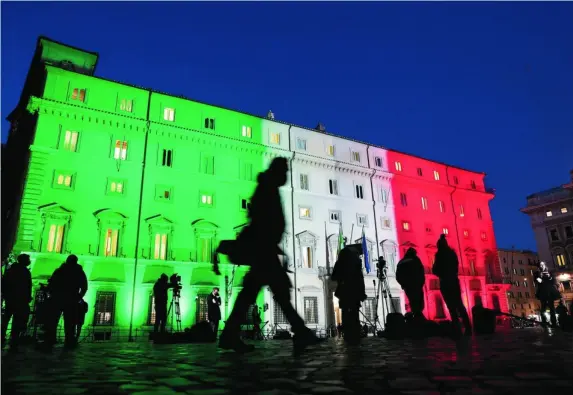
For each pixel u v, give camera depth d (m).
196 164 35.44
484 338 9.03
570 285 59.72
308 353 5.85
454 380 3.13
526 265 85.12
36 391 2.89
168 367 4.39
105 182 31.52
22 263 9.58
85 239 29.84
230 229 35.34
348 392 2.76
